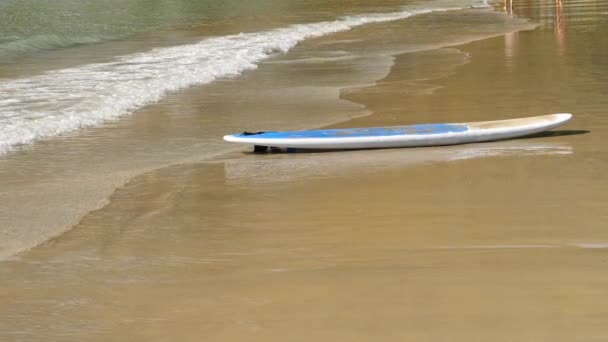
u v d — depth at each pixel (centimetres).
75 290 1116
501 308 995
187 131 2208
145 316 1022
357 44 4472
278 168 1784
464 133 1936
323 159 1848
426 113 2383
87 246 1299
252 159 1880
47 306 1064
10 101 2583
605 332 921
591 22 5022
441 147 1923
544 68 3150
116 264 1212
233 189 1623
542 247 1219
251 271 1163
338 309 1013
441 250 1220
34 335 980
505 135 1967
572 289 1045
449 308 1000
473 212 1412
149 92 2767
